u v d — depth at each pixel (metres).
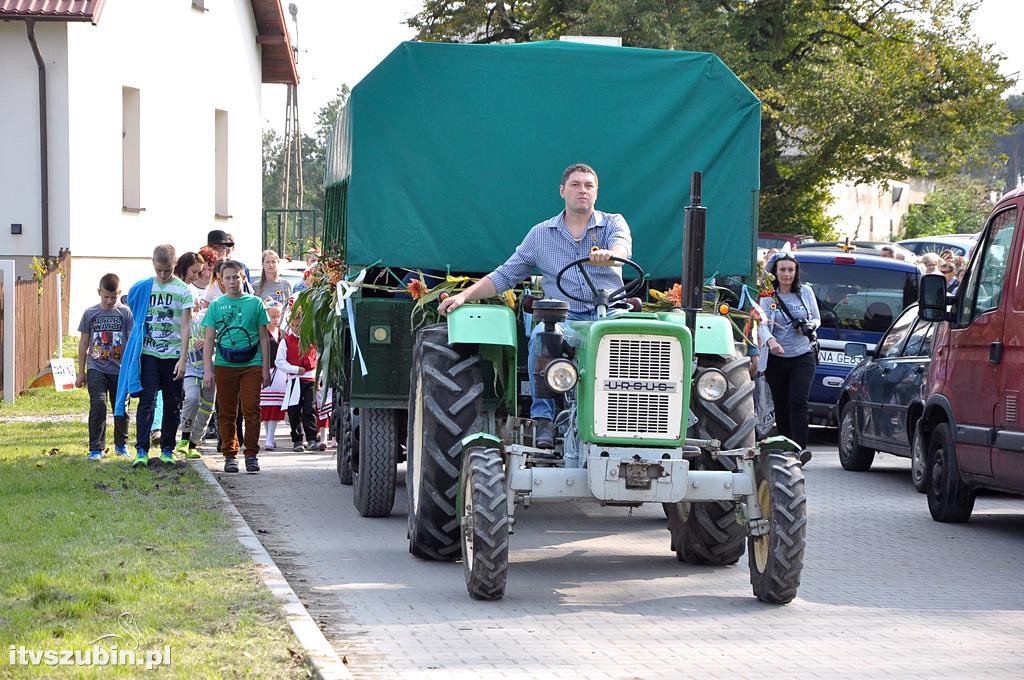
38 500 9.78
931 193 71.12
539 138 9.81
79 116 25.92
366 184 9.66
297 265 22.61
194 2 30.91
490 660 6.02
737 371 8.27
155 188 29.22
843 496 11.94
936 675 5.94
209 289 13.84
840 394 14.23
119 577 7.11
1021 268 9.66
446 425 8.03
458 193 9.74
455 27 42.94
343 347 10.19
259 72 35.91
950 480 10.35
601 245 8.22
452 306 8.16
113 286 12.55
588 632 6.60
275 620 6.33
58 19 24.88
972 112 44.78
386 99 9.66
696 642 6.44
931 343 12.31
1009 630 6.84
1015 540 9.67
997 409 9.74
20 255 25.66
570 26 40.56
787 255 12.77
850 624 6.90
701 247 7.05
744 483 7.23
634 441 7.00
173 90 29.94
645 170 9.93
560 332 7.41
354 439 10.45
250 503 10.73
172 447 12.34
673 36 38.06
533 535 9.66
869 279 16.03
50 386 19.48
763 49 43.44
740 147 10.00
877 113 44.56
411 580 7.81
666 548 9.15
